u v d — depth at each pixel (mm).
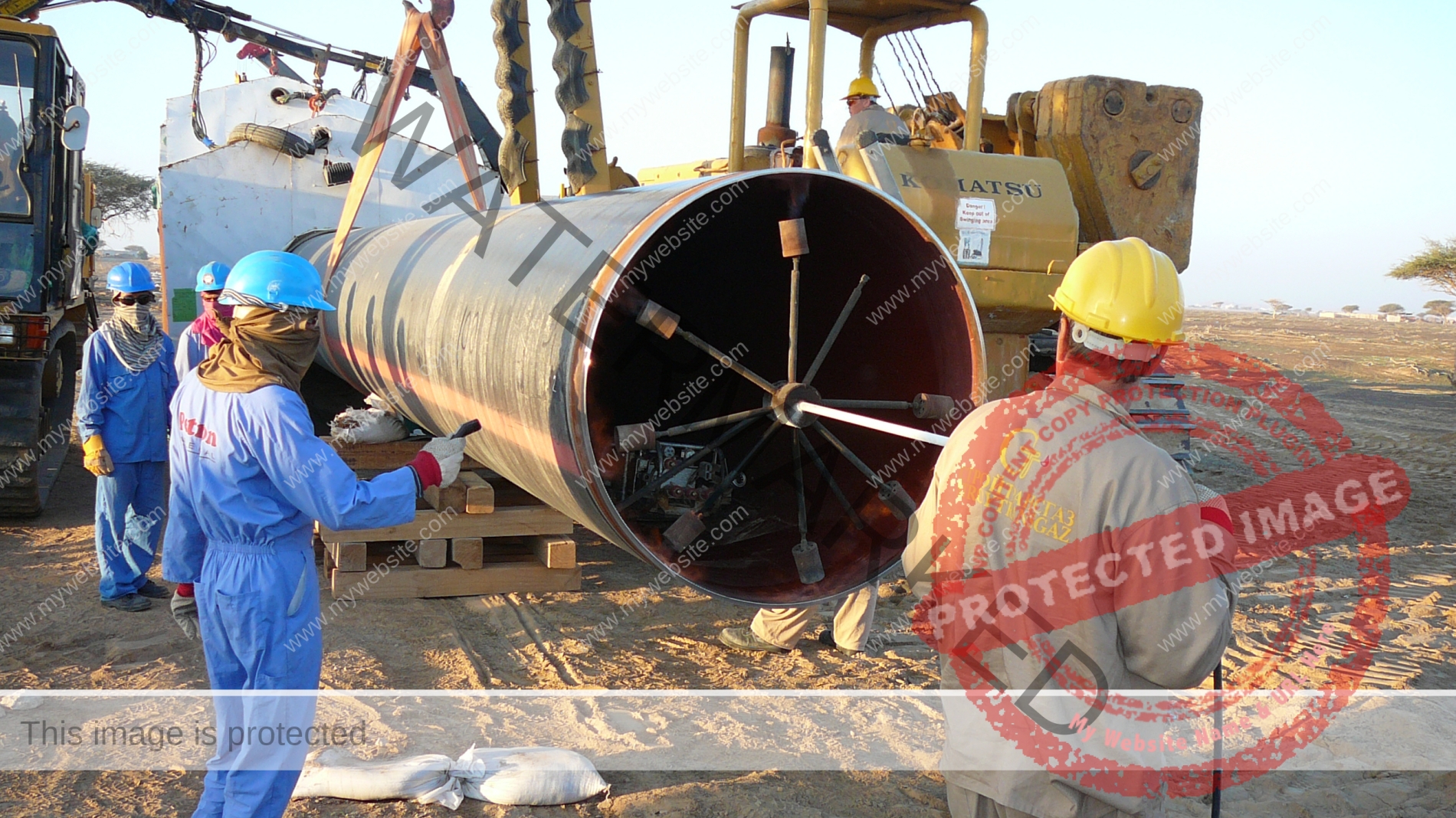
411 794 3291
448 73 5223
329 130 9500
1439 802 3525
